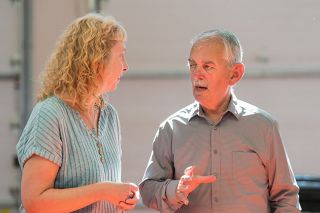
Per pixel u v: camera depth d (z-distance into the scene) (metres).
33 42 7.70
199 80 3.46
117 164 3.35
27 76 7.73
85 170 3.11
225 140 3.55
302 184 5.76
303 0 7.04
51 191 2.95
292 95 7.07
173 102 7.36
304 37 7.05
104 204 3.19
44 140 3.00
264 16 7.11
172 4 7.32
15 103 7.79
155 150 3.70
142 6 7.38
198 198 3.52
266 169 3.57
